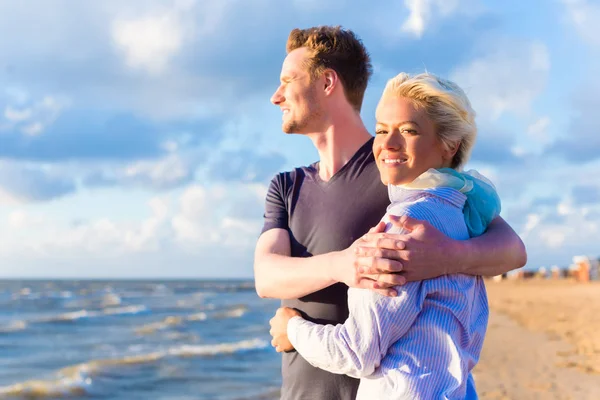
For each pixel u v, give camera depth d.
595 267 69.00
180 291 97.94
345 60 2.48
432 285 1.78
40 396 13.32
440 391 1.72
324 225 2.39
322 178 2.50
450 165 2.05
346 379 2.20
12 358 20.92
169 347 22.44
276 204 2.56
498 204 2.11
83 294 82.06
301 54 2.49
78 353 21.89
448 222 1.90
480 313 1.96
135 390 13.45
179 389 13.32
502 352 12.84
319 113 2.47
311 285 2.07
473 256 1.84
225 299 67.69
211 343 23.41
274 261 2.26
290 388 2.29
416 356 1.75
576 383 9.04
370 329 1.75
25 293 84.75
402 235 1.77
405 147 1.96
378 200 2.36
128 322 34.81
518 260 1.98
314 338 1.89
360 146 2.48
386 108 1.98
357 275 1.79
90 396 13.16
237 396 12.21
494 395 8.38
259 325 31.55
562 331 16.53
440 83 1.95
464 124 1.96
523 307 28.45
